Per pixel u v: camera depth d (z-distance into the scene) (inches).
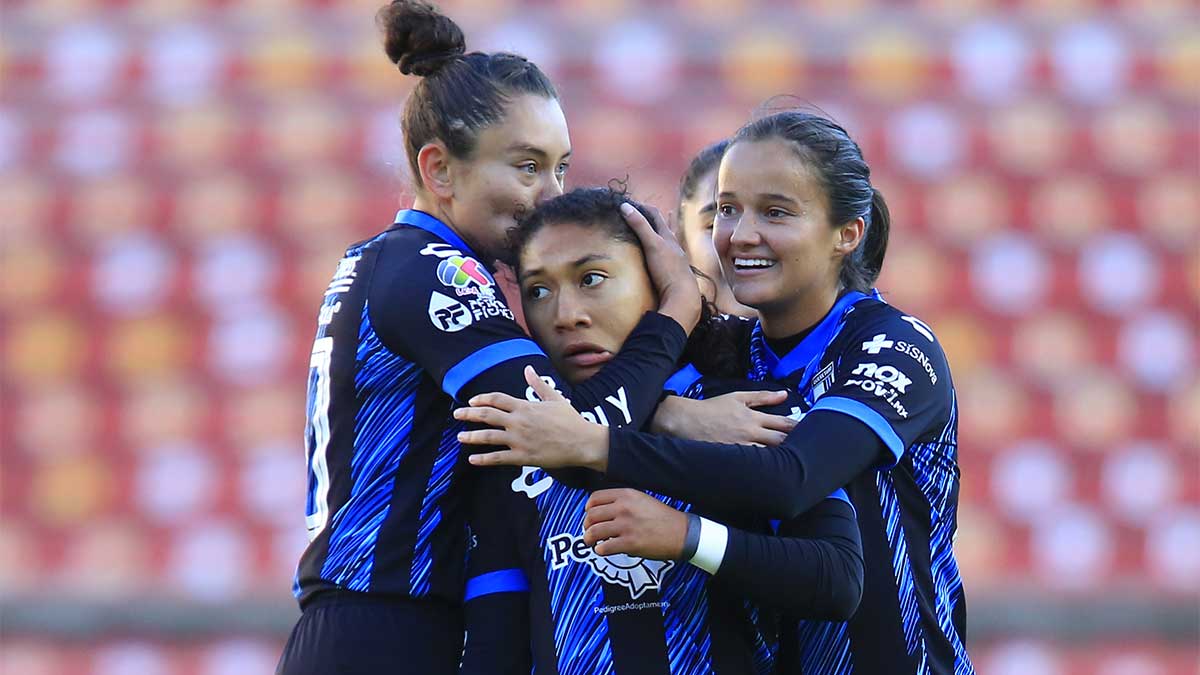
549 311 386.3
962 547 1012.5
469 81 421.7
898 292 1162.6
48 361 1112.8
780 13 1357.0
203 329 1129.4
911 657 388.5
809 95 1289.4
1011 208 1211.9
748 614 379.2
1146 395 1109.7
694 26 1342.3
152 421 1077.1
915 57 1318.9
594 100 1269.7
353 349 400.5
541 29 1334.9
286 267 1167.6
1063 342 1137.4
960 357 1128.2
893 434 374.9
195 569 988.6
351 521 394.9
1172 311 1158.3
